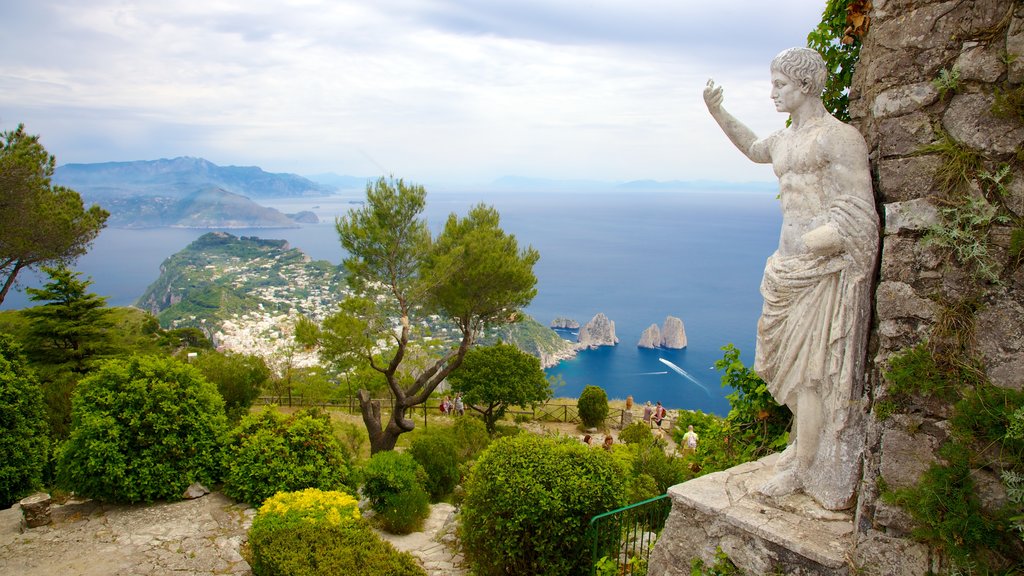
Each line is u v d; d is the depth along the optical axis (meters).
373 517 9.17
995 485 2.94
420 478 10.59
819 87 3.74
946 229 3.05
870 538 3.33
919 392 3.15
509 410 24.94
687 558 4.15
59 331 15.62
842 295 3.55
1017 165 2.93
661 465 8.73
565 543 6.00
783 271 3.79
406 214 15.30
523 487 6.09
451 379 21.23
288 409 21.59
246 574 6.71
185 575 6.67
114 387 8.71
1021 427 2.79
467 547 6.97
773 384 4.05
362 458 15.72
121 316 17.83
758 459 5.04
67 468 8.27
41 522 7.83
